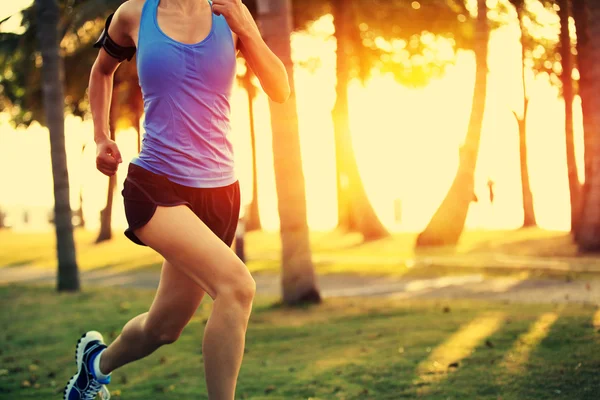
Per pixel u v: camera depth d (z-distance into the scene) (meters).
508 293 10.30
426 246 18.53
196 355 6.78
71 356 7.10
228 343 2.82
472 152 18.59
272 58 3.11
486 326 7.24
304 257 9.89
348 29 23.11
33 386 5.86
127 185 3.04
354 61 24.98
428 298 10.11
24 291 13.21
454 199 18.56
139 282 14.55
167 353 6.93
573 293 10.02
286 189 9.91
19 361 6.96
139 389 5.57
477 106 18.48
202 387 5.52
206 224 3.14
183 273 2.97
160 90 2.99
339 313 8.91
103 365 3.64
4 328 9.02
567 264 13.52
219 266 2.85
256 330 8.02
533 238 18.98
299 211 9.92
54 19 12.99
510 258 15.00
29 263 20.28
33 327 8.99
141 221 2.96
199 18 3.04
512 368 5.41
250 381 5.61
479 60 18.31
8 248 24.91
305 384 5.41
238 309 2.85
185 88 2.98
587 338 6.30
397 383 5.23
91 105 3.36
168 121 3.00
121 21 3.20
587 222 15.62
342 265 15.19
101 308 10.44
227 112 3.14
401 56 24.11
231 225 3.25
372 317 8.48
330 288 11.97
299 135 9.97
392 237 23.11
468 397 4.77
